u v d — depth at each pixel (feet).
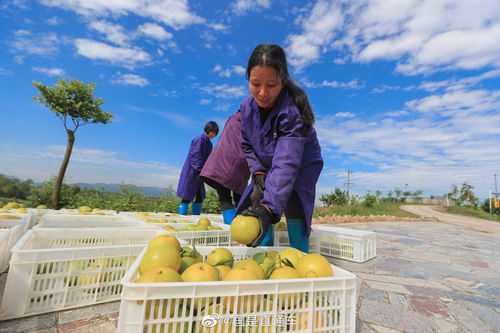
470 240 24.39
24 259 5.08
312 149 7.52
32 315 5.10
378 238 22.24
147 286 2.93
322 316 3.84
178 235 8.32
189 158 15.97
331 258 12.66
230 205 11.35
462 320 6.42
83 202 28.63
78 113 34.24
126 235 8.29
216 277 3.87
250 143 7.48
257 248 5.91
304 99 6.23
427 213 110.11
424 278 10.00
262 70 5.20
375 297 7.74
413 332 5.67
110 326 4.95
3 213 10.03
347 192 115.34
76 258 5.61
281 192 5.34
